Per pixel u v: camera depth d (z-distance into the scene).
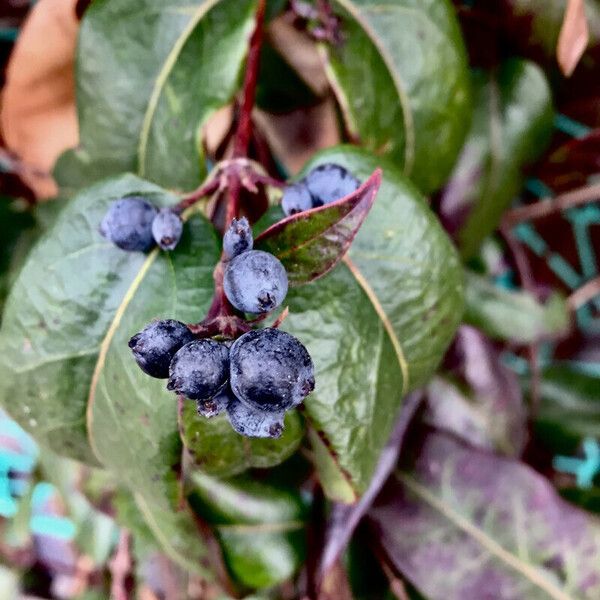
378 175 0.07
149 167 0.10
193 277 0.09
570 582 0.13
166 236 0.08
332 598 0.13
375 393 0.09
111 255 0.09
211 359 0.06
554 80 0.14
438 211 0.13
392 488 0.14
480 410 0.14
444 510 0.13
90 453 0.10
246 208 0.09
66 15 0.11
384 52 0.11
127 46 0.10
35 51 0.12
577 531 0.13
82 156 0.11
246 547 0.12
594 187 0.15
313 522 0.13
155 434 0.09
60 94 0.13
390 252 0.09
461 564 0.13
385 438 0.10
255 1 0.10
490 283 0.15
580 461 0.17
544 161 0.15
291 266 0.07
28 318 0.09
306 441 0.11
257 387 0.06
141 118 0.10
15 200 0.14
